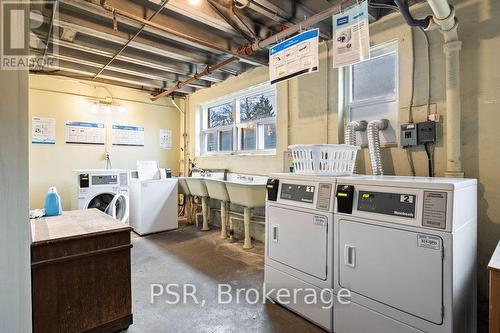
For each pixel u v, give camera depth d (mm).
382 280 1593
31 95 4234
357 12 2004
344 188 1799
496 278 1087
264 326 1937
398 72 2475
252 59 3254
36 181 4289
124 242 1914
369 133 2438
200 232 4406
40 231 1784
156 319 2016
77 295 1715
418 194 1501
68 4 2307
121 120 5090
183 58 3523
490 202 1983
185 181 4691
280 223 2223
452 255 1361
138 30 2820
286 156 3354
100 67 3900
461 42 2016
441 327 1380
